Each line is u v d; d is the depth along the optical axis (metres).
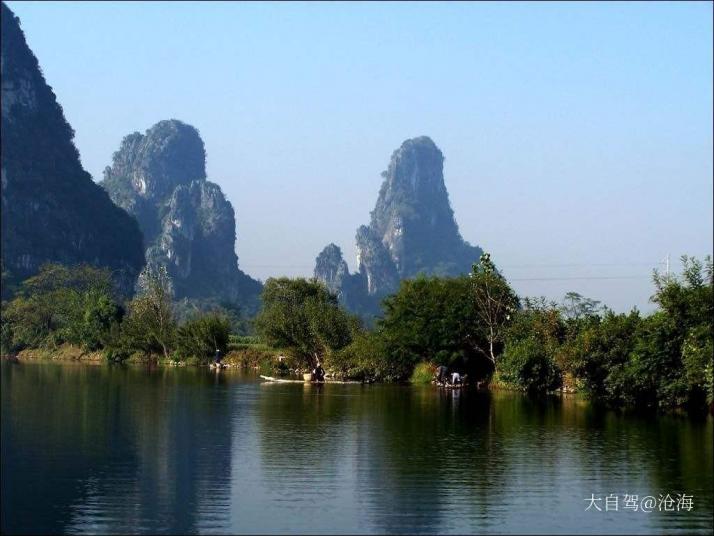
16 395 54.53
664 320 45.81
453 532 20.64
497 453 30.89
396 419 41.31
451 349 68.62
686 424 39.47
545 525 21.28
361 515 22.02
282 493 24.42
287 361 82.81
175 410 45.09
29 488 24.98
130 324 112.81
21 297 164.25
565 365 54.50
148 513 22.22
